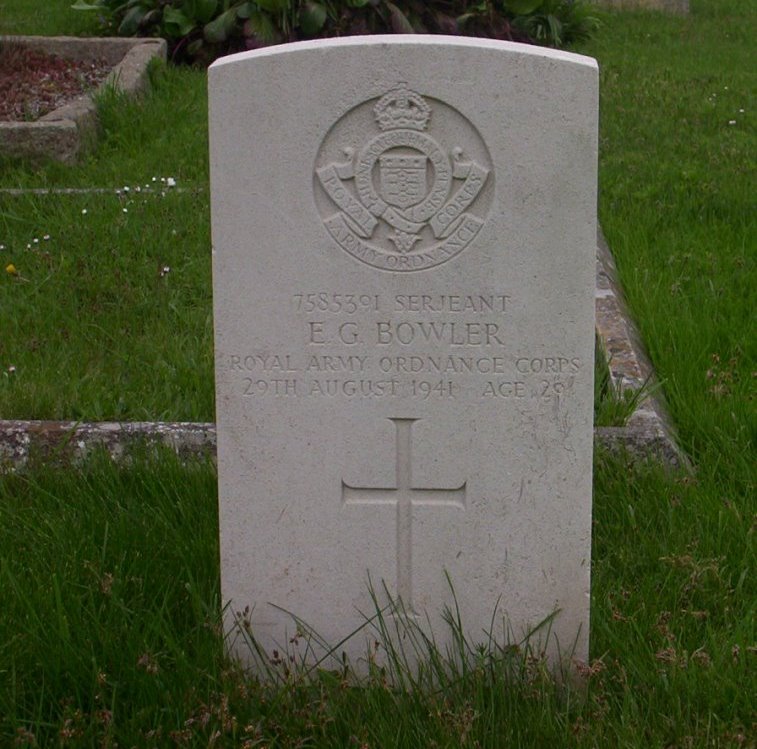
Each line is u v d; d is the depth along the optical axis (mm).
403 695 2395
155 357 3215
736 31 8109
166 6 6312
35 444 2918
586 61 2314
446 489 2441
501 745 2334
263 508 2463
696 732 2336
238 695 2400
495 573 2463
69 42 6262
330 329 2404
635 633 2502
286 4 5969
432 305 2389
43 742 2361
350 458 2439
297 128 2348
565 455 2418
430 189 2355
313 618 2496
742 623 2482
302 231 2377
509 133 2332
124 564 2609
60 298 3467
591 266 2361
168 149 4750
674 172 4523
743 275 3617
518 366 2396
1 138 4582
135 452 2891
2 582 2543
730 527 2689
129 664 2420
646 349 3330
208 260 3650
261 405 2432
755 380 3139
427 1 6262
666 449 2895
